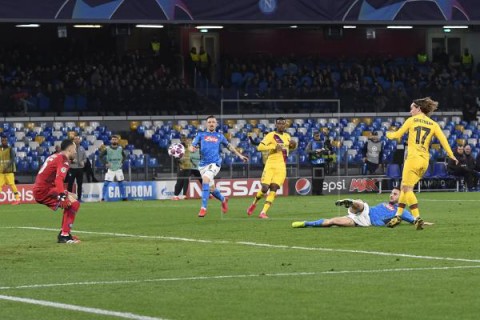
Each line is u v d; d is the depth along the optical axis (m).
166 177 88.88
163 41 115.44
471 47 128.12
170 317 26.11
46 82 105.81
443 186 93.69
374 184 93.31
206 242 44.88
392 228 49.53
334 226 51.06
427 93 111.38
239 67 113.38
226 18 96.06
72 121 101.62
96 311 27.05
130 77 107.25
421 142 49.09
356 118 108.06
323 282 31.80
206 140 60.88
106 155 85.19
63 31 96.00
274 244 43.53
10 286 31.88
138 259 38.56
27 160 89.69
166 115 104.12
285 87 110.44
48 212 69.56
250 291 30.19
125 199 86.25
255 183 90.00
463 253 39.25
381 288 30.48
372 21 99.56
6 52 108.06
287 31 123.75
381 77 117.56
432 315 25.98
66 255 40.25
